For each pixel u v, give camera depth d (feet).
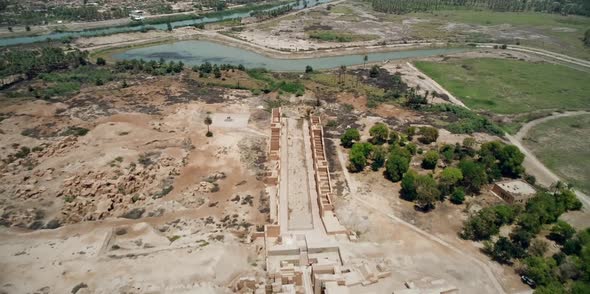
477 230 288.51
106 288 230.07
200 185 343.46
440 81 644.69
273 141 401.08
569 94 599.57
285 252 273.13
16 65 601.62
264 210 320.50
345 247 278.87
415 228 299.99
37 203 309.01
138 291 228.63
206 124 448.65
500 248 271.28
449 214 319.06
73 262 250.98
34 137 395.75
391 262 265.34
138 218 307.58
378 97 553.64
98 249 264.72
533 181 370.32
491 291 244.22
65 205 307.58
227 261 257.96
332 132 456.04
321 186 349.82
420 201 321.73
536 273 246.88
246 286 239.09
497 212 300.81
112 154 361.10
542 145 448.24
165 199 328.70
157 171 355.15
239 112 487.61
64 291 227.61
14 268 244.83
